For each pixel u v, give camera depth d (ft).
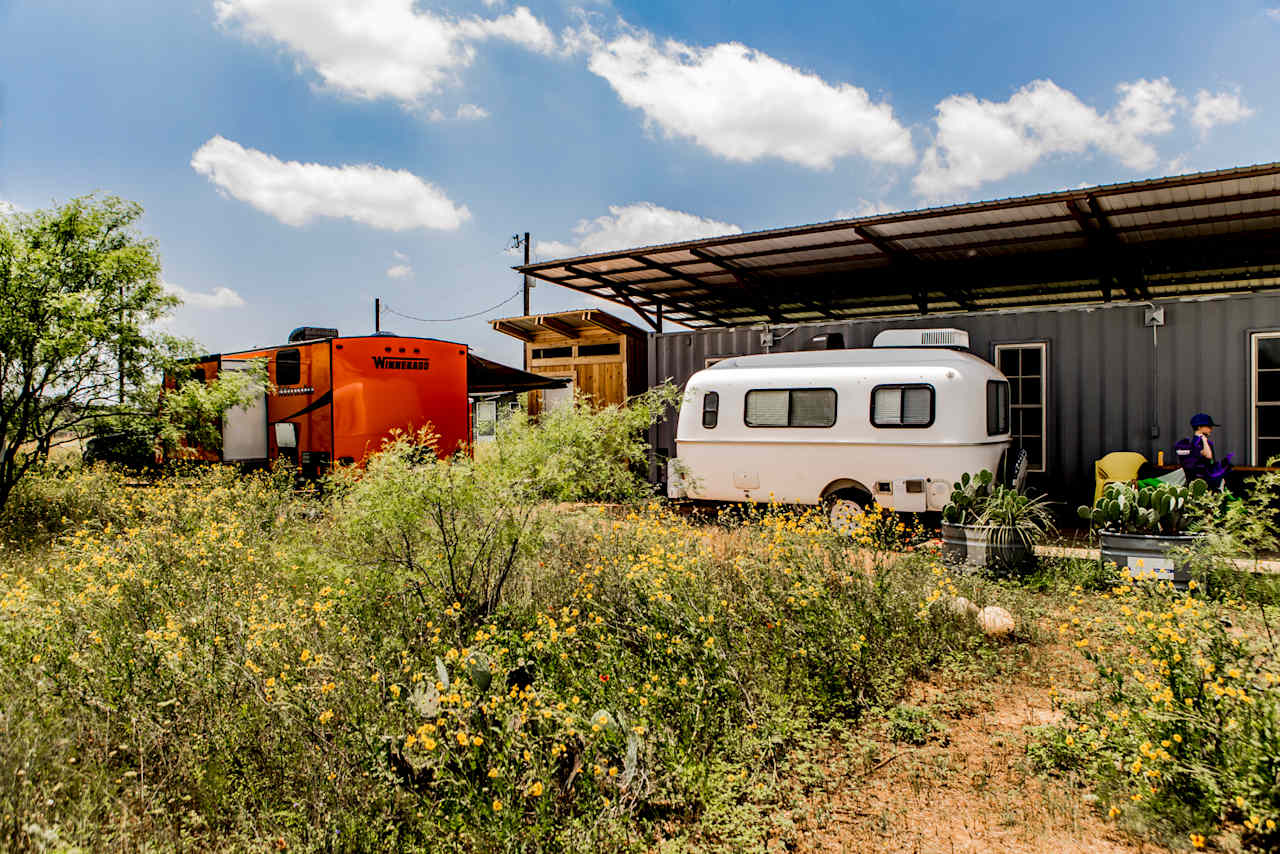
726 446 34.40
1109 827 10.99
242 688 13.51
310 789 11.15
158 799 11.16
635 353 59.11
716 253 44.96
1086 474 34.24
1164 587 17.33
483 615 17.78
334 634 16.05
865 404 31.22
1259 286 51.21
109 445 36.24
